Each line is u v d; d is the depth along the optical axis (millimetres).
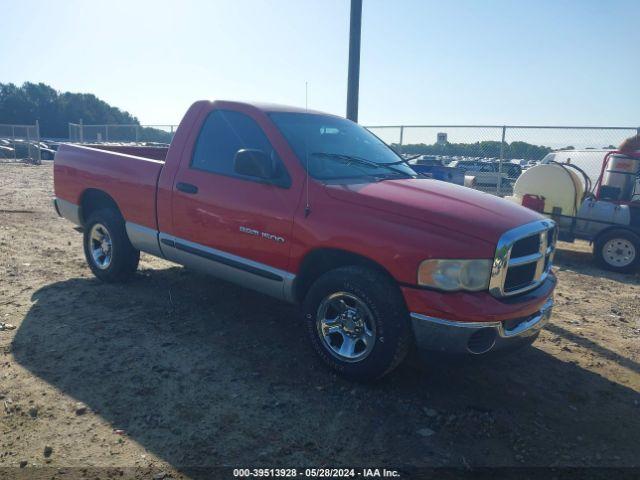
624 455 3213
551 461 3115
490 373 4223
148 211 5129
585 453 3213
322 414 3469
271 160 4168
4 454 2938
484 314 3357
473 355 3473
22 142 31922
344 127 5195
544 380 4168
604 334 5281
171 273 6410
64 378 3777
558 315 5848
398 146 14281
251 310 5293
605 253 8492
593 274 8133
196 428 3252
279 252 4113
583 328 5438
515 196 9609
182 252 4887
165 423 3289
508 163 13797
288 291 4133
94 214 5793
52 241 8117
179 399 3570
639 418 3668
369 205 3748
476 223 3539
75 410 3373
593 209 8641
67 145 6203
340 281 3752
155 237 5105
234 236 4398
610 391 4043
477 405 3707
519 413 3639
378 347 3623
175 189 4828
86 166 5820
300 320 5098
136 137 24703
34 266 6562
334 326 3922
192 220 4719
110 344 4352
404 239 3514
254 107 4574
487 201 4066
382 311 3570
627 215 8328
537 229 3779
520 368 4359
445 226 3514
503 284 3521
